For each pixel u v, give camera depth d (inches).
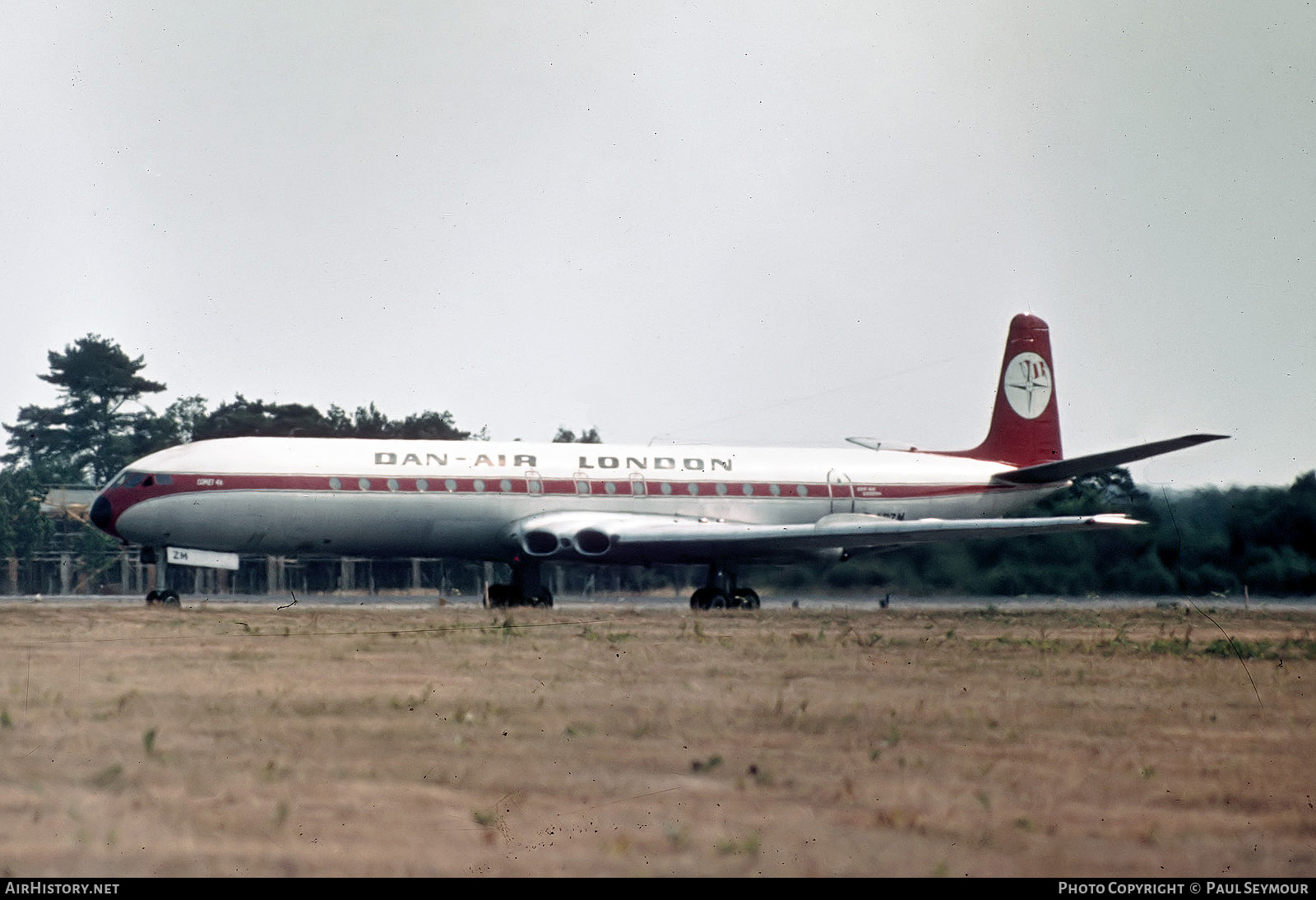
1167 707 2000.5
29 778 1349.7
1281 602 5142.7
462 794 1317.7
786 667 2490.2
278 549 4840.1
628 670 2401.6
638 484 5211.6
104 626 3491.6
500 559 5177.2
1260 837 1221.1
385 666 2416.3
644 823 1227.2
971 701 2020.2
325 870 1075.3
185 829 1175.6
